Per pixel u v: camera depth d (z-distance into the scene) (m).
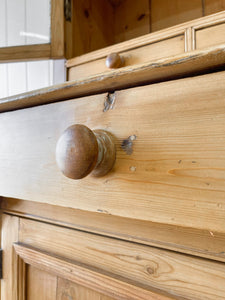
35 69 1.28
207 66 0.22
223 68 0.22
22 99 0.34
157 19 1.28
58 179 0.30
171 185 0.22
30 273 0.50
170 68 0.23
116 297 0.36
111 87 0.28
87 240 0.42
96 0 1.27
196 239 0.31
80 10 1.14
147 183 0.24
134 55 0.82
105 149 0.25
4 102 0.36
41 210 0.49
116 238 0.38
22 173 0.34
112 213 0.26
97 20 1.27
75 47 1.10
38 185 0.32
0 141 0.38
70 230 0.44
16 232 0.53
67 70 1.01
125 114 0.26
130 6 1.37
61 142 0.23
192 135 0.22
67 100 0.31
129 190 0.25
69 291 0.42
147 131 0.24
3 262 0.55
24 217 0.52
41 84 1.26
